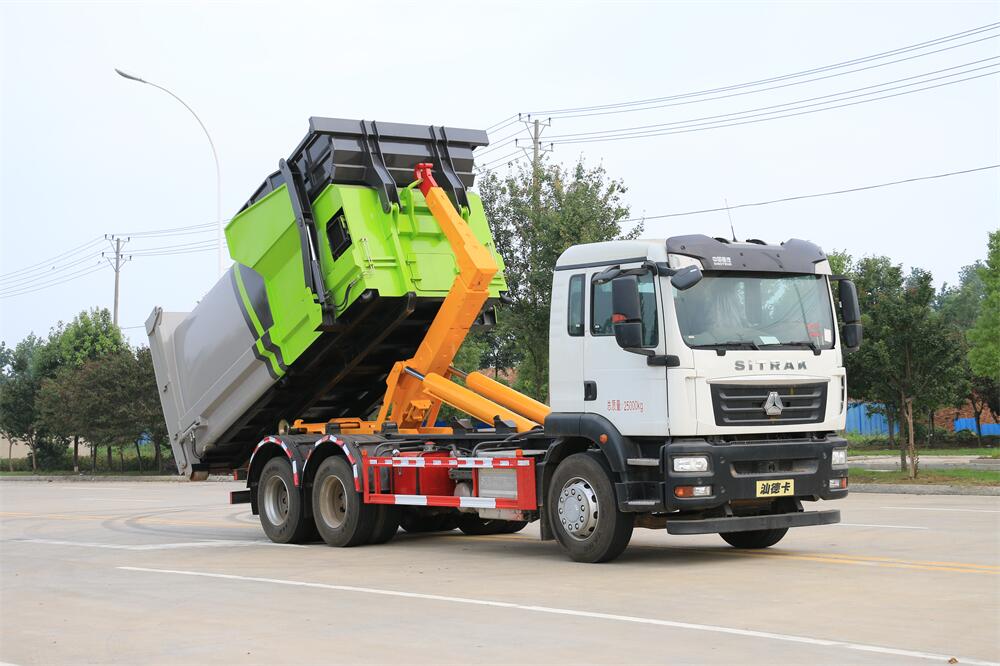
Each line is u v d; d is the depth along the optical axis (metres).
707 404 11.14
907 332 25.78
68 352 59.41
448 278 14.89
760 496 11.35
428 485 13.75
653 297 11.27
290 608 9.17
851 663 6.67
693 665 6.67
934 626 7.78
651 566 11.37
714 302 11.45
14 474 58.25
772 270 11.79
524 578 10.67
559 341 12.16
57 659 7.42
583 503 11.70
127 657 7.40
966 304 88.06
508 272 29.23
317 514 14.86
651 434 11.18
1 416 59.03
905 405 26.80
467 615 8.58
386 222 14.55
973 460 35.47
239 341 16.09
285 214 14.92
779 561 11.55
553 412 12.17
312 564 12.46
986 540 13.23
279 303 15.35
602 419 11.62
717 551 12.74
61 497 30.28
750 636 7.48
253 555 13.66
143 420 48.97
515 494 12.54
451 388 14.34
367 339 15.37
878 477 26.39
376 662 6.99
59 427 52.53
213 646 7.66
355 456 14.33
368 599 9.55
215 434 17.03
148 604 9.62
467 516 16.16
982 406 49.69
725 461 11.15
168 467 52.69
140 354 50.16
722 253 11.57
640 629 7.80
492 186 30.17
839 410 12.09
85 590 10.66
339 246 14.57
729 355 11.31
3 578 11.77
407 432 15.23
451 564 12.13
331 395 16.86
